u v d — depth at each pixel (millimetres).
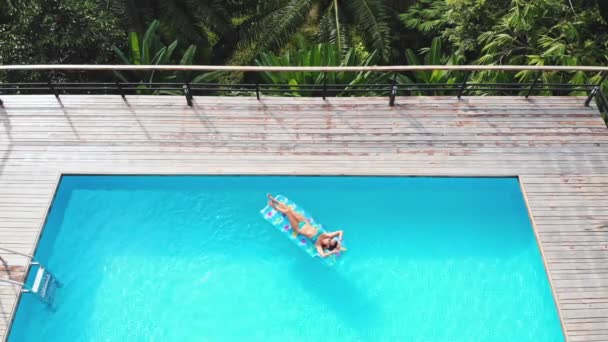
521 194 8203
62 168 8219
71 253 7777
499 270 7613
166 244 7922
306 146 8516
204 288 7555
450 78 10625
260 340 7137
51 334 7105
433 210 8203
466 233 7973
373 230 8016
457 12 11734
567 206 7855
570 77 10492
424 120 8828
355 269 7691
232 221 8109
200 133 8656
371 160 8344
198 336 7168
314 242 7875
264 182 8352
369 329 7199
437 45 10539
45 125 8727
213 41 15375
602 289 7086
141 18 13508
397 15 13969
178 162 8305
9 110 8898
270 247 7898
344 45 13227
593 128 8719
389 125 8766
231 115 8898
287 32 13781
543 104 9031
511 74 10836
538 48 10797
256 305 7422
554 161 8344
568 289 7090
